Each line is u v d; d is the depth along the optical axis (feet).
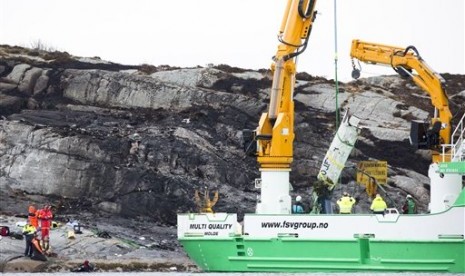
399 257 370.73
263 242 391.65
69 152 565.94
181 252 468.75
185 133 591.78
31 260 427.33
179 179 557.74
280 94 406.41
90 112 635.66
